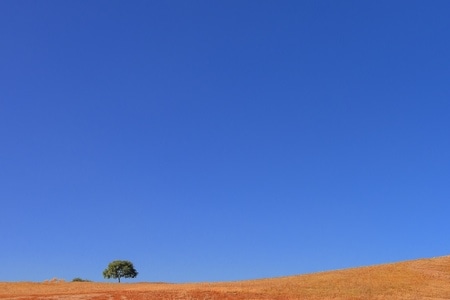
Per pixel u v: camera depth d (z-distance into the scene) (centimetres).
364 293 6306
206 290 6425
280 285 6962
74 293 6391
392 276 7488
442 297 6159
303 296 6000
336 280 7281
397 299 5931
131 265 11975
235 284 7356
